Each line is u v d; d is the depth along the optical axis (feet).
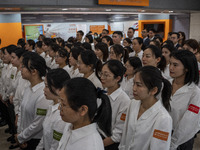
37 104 6.42
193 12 28.63
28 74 6.77
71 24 36.11
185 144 6.43
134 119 5.22
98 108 4.00
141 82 4.72
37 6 16.89
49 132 5.37
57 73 5.31
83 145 3.54
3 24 28.07
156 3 23.08
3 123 13.33
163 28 32.40
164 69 9.26
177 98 6.53
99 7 19.39
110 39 17.71
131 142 5.22
